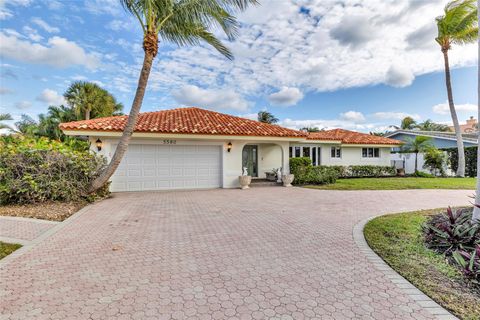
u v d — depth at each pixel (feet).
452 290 12.12
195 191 48.49
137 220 26.14
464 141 82.33
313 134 86.07
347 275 13.73
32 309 10.53
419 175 80.59
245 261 15.65
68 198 33.27
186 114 61.67
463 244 16.84
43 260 15.74
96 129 43.34
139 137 46.50
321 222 25.52
